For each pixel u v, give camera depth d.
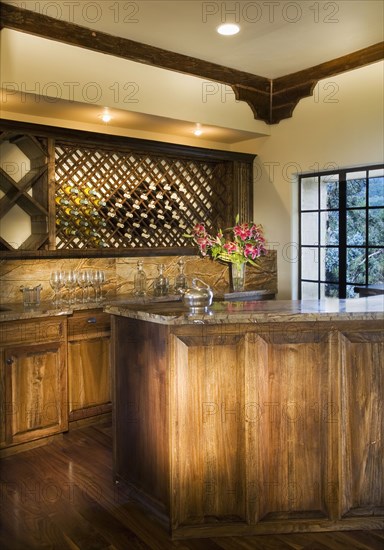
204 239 4.74
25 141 3.88
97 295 4.09
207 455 2.39
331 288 4.74
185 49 4.14
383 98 4.14
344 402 2.40
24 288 3.66
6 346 3.24
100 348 3.77
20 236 4.08
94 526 2.45
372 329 2.40
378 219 4.35
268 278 5.17
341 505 2.42
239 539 2.37
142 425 2.59
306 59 4.41
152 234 4.75
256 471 2.39
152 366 2.49
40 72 3.53
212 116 4.55
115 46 3.88
